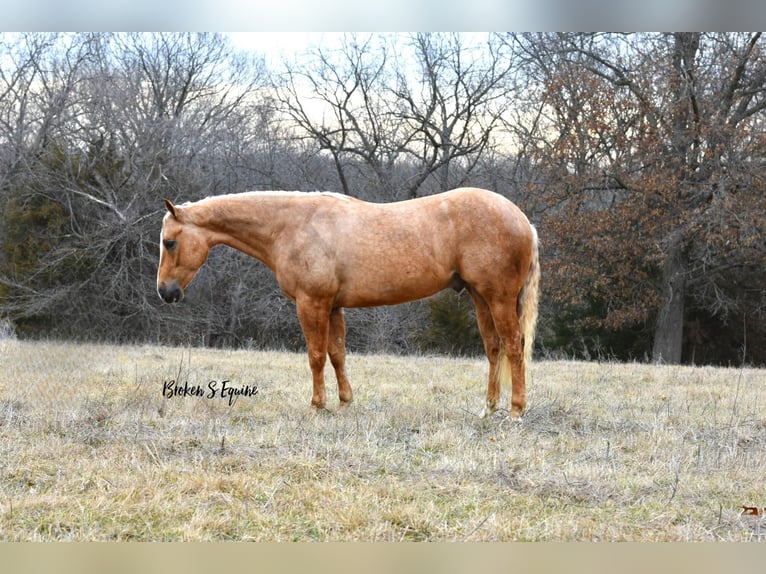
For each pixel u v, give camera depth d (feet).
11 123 85.15
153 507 14.82
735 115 70.69
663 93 69.15
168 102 90.43
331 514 14.69
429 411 24.21
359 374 33.71
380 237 22.59
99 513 14.42
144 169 79.82
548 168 73.56
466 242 22.30
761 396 30.48
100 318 75.56
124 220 73.92
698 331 80.23
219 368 34.45
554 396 27.73
